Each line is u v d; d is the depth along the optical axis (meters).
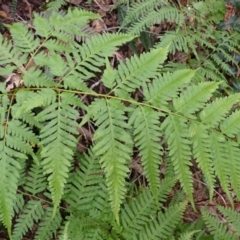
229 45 0.93
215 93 0.89
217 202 1.00
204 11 0.90
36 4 0.93
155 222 0.72
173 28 1.01
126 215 0.72
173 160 0.55
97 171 0.72
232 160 0.56
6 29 0.87
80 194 0.71
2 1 0.89
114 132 0.54
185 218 0.95
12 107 0.56
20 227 0.68
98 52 0.59
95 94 0.57
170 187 0.75
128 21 0.85
